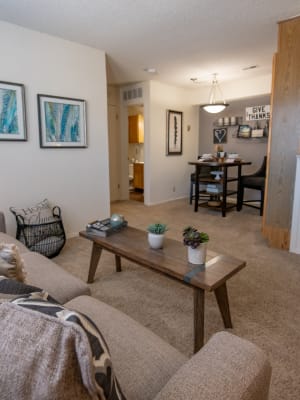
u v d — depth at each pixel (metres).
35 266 1.63
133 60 3.95
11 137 2.83
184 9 2.52
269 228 3.16
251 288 2.26
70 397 0.47
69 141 3.31
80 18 2.67
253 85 4.96
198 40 3.24
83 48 3.33
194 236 1.62
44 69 3.02
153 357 0.94
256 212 4.88
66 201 3.39
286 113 2.84
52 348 0.47
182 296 2.14
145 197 5.58
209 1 2.39
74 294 1.41
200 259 1.65
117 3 2.40
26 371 0.48
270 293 2.18
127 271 2.58
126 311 1.95
